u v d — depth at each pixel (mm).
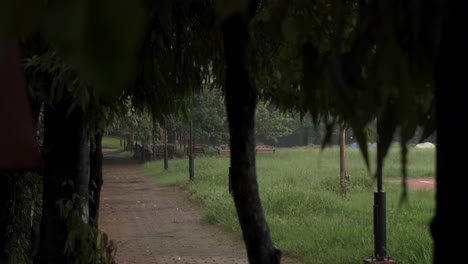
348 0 1664
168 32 3545
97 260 4934
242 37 2596
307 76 1384
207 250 12312
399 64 1193
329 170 30422
